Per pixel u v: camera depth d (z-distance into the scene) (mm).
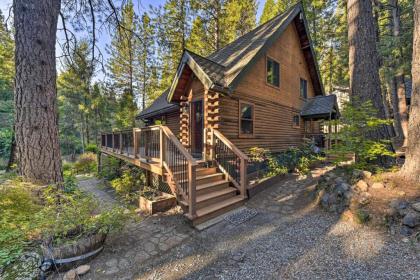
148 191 5977
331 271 2549
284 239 3438
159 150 5457
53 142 4602
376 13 12164
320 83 13391
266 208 4949
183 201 4699
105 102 21312
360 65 5453
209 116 6684
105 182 9523
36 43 4371
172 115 11281
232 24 15773
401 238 3061
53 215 3070
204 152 6766
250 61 6934
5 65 13188
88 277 2711
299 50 11695
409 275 2350
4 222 2889
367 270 2504
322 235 3441
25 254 2918
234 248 3299
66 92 22250
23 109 4324
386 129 5293
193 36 16156
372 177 4332
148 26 13438
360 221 3629
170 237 3789
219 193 5223
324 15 18062
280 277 2525
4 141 16391
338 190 4371
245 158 5469
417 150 3758
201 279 2621
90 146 21531
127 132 7934
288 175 7727
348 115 4953
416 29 3857
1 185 3436
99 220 3254
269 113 9156
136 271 2828
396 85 11797
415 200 3408
